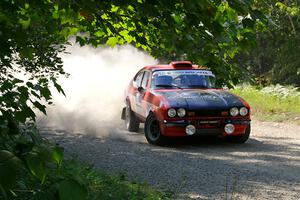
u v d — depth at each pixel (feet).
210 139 50.49
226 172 35.27
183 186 30.09
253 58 123.54
